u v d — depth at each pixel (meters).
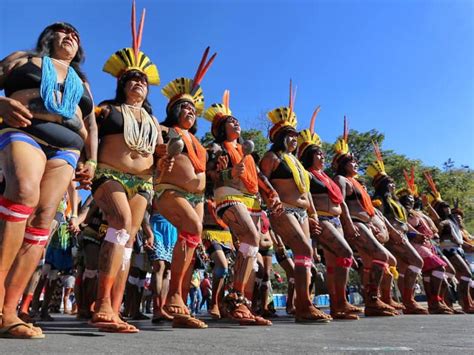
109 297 3.24
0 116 2.62
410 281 7.17
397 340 2.67
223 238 6.72
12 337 2.53
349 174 6.73
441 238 8.84
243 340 2.62
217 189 4.56
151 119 3.79
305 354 1.92
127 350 2.04
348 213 6.16
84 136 3.12
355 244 6.34
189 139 4.23
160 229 5.82
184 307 3.89
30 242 2.73
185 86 4.56
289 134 5.26
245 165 4.59
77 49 3.26
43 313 6.09
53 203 2.82
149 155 3.66
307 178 5.25
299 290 4.82
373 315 6.16
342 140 7.01
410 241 8.04
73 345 2.23
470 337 2.92
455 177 29.73
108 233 3.33
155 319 4.93
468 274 8.45
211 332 3.28
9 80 2.85
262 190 4.92
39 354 1.83
